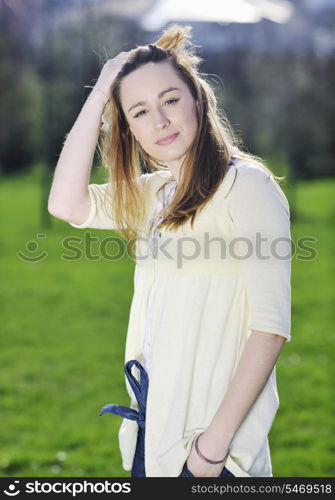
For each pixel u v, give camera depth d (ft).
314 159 118.42
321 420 28.04
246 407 10.53
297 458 24.23
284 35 108.27
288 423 27.78
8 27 121.29
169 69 11.32
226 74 111.55
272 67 111.34
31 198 101.14
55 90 104.01
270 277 10.52
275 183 10.98
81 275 57.31
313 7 108.58
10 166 130.72
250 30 106.22
